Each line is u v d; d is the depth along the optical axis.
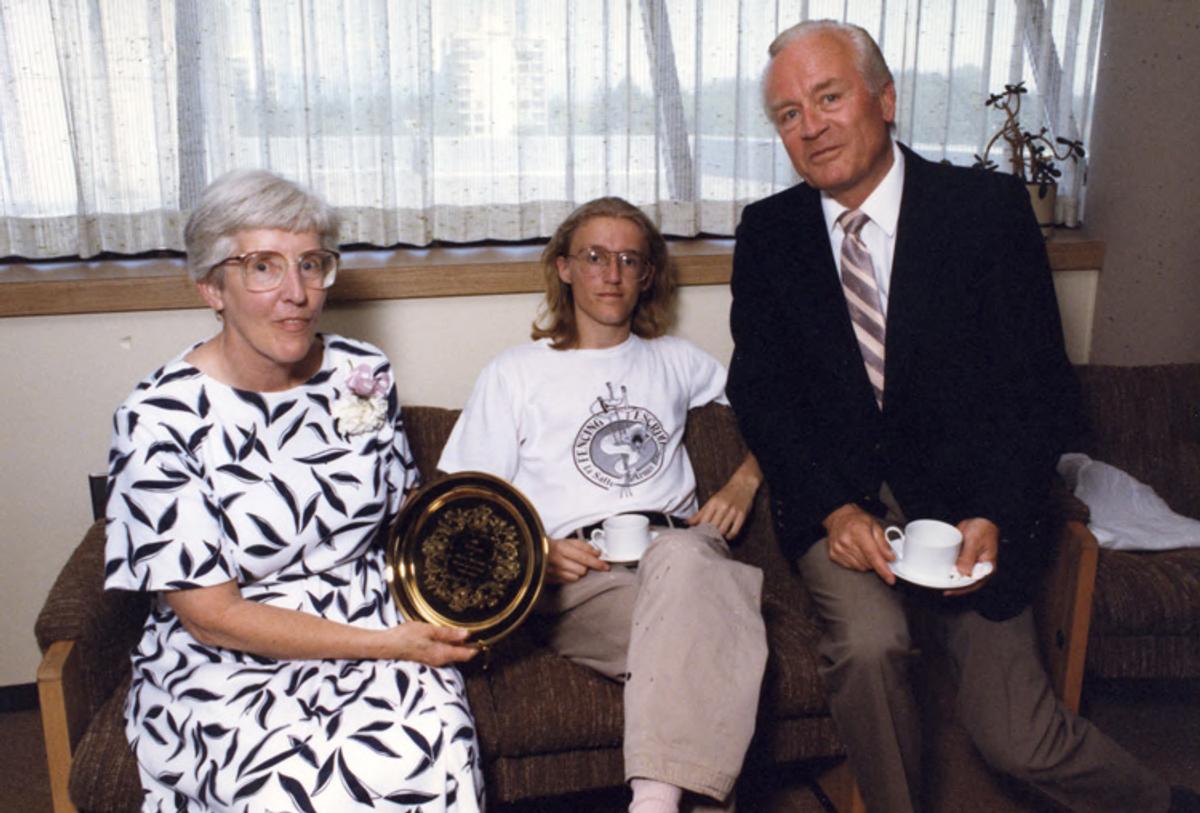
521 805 1.92
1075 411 1.79
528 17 2.31
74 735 1.50
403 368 2.23
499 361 1.95
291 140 2.26
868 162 1.73
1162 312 2.48
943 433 1.79
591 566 1.74
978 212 1.76
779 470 1.85
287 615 1.46
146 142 2.20
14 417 2.08
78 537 2.16
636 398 1.95
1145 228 2.49
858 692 1.62
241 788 1.36
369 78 2.26
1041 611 1.93
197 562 1.43
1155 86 2.43
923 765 2.03
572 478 1.89
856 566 1.68
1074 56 2.64
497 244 2.43
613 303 1.90
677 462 1.99
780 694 1.67
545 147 2.39
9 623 2.18
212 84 2.18
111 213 2.21
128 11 2.13
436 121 2.34
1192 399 2.38
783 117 1.76
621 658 1.69
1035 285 1.76
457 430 1.96
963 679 1.72
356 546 1.60
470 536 1.66
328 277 1.52
